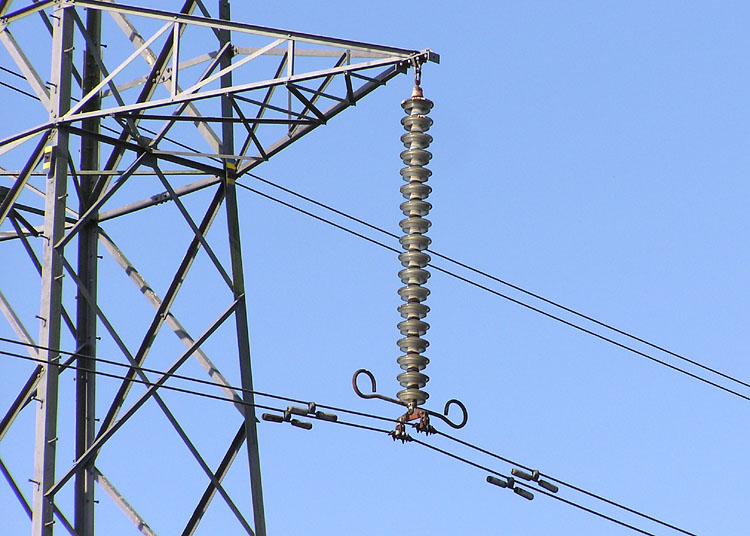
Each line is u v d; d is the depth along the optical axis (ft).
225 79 254.68
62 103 244.83
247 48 254.47
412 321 223.71
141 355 253.24
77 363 258.57
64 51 246.68
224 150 255.50
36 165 244.42
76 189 256.93
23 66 250.57
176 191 261.65
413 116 230.89
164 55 251.19
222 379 249.34
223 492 241.55
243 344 246.47
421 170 229.66
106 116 239.91
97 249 262.67
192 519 243.81
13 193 244.42
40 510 229.86
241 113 239.30
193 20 234.58
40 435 232.32
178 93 236.22
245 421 243.81
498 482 239.50
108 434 236.43
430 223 230.07
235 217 253.24
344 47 229.66
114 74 240.73
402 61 226.99
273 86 229.86
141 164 248.73
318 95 235.40
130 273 263.29
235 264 250.16
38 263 255.91
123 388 247.91
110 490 249.14
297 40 229.25
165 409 242.17
